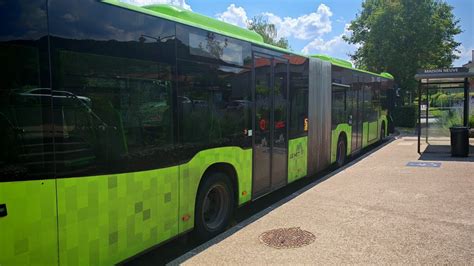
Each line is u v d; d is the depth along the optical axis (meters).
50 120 3.32
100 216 3.78
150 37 4.38
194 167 5.14
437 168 10.35
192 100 5.10
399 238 5.18
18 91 3.12
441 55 30.81
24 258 3.17
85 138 3.61
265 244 5.10
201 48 5.27
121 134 4.00
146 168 4.32
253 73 6.62
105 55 3.82
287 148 7.97
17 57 3.12
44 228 3.29
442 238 5.16
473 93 19.55
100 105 3.77
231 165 6.00
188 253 4.93
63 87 3.42
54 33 3.35
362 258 4.57
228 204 6.00
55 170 3.35
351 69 12.63
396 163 11.43
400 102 27.73
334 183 8.80
